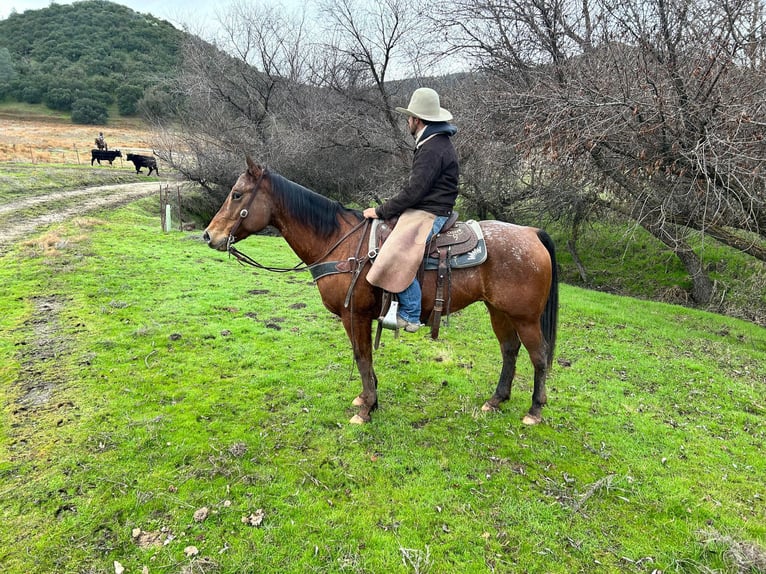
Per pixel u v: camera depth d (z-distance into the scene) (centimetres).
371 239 297
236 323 531
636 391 425
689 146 573
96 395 355
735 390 433
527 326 319
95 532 228
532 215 1195
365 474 278
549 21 850
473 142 968
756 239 834
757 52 562
